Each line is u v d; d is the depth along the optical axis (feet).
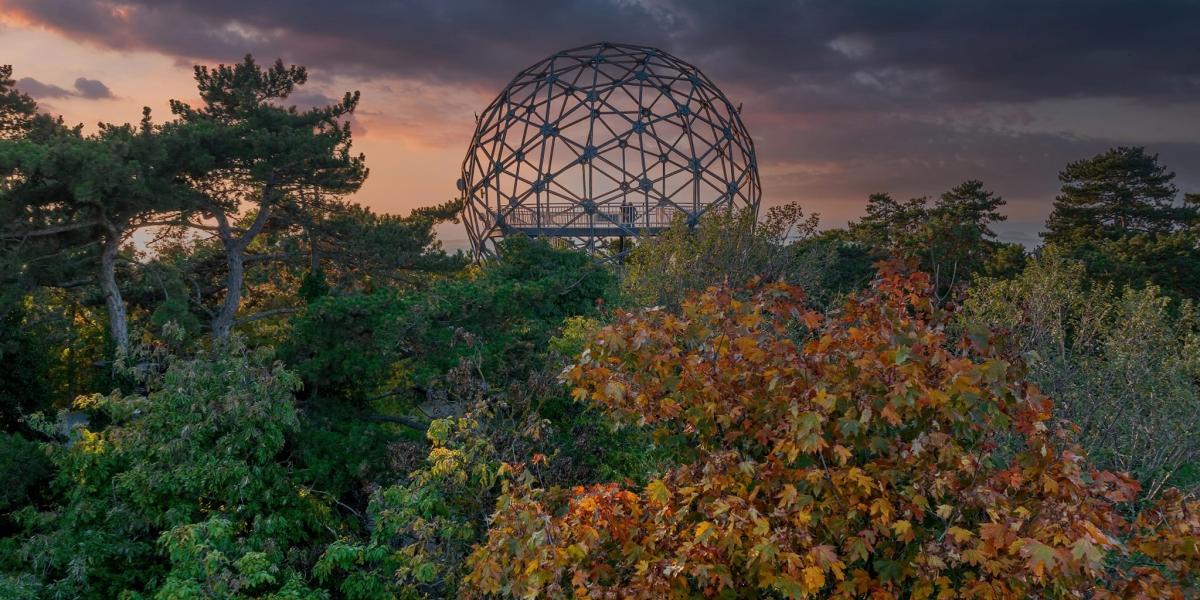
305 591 36.86
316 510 47.98
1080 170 222.28
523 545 25.75
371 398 75.10
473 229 161.17
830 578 26.12
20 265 82.33
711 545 24.02
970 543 23.21
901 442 25.23
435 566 36.22
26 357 80.84
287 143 95.40
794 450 23.86
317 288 105.29
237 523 42.55
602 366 29.68
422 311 65.98
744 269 90.12
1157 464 47.50
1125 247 150.82
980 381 24.40
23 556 40.29
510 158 150.92
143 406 45.73
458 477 40.14
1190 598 21.79
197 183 97.55
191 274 118.52
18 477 51.83
